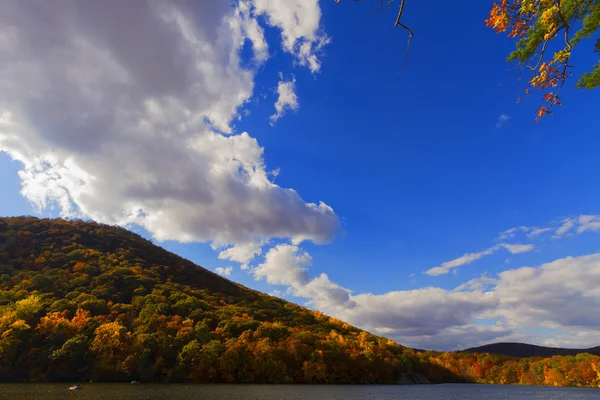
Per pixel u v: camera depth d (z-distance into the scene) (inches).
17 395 2790.4
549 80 625.3
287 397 3580.2
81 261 7140.8
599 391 7367.1
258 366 5157.5
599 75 646.5
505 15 616.4
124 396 3009.4
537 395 5930.1
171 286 7224.4
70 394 2970.0
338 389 4862.2
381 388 5565.9
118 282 6525.6
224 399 3159.5
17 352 4143.7
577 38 601.9
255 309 7805.1
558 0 564.4
